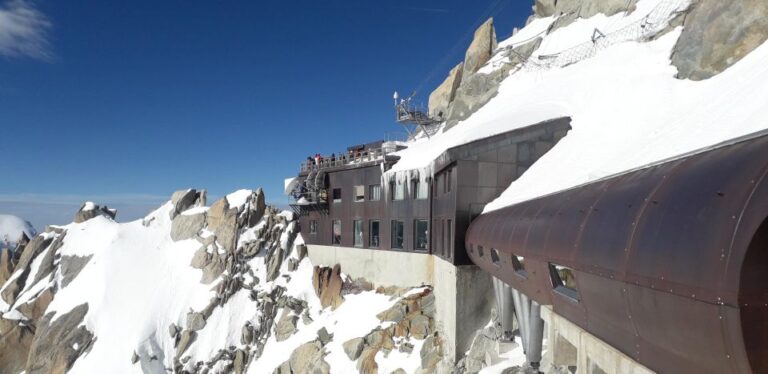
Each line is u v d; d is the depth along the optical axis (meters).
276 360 27.28
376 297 27.17
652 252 4.42
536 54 37.03
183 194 42.78
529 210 10.82
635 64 21.23
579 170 12.91
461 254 19.36
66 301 34.94
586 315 6.90
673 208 4.40
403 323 22.94
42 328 33.47
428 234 24.08
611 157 12.07
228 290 33.47
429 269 24.19
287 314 29.91
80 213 43.22
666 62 18.95
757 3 13.82
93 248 38.66
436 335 21.56
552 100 24.55
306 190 35.06
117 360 29.91
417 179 25.17
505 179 19.89
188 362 29.70
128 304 33.66
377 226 28.91
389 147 30.64
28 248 41.16
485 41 43.56
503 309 15.94
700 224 3.83
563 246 7.09
